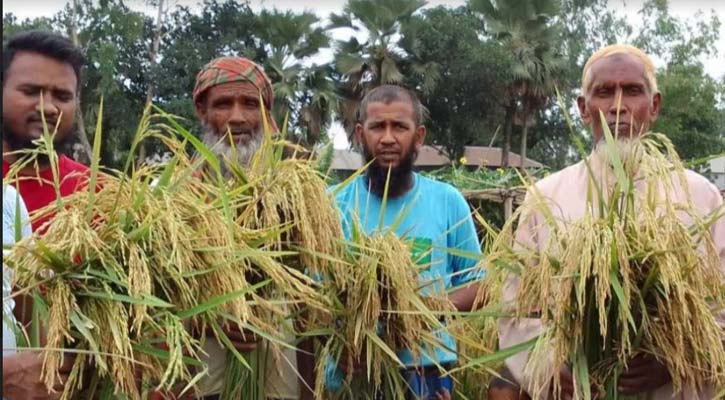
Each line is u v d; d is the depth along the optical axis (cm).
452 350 324
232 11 2895
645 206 279
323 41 2505
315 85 2464
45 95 324
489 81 2764
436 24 2720
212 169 325
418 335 317
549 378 292
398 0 2589
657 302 280
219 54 2852
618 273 278
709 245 282
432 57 2752
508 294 314
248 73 363
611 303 284
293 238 304
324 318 313
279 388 334
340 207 376
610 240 271
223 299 260
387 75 2572
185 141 286
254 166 312
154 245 260
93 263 253
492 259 302
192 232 269
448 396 355
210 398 324
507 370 339
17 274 248
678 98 3102
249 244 288
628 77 331
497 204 975
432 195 391
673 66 3428
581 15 3634
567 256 278
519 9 2712
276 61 2444
